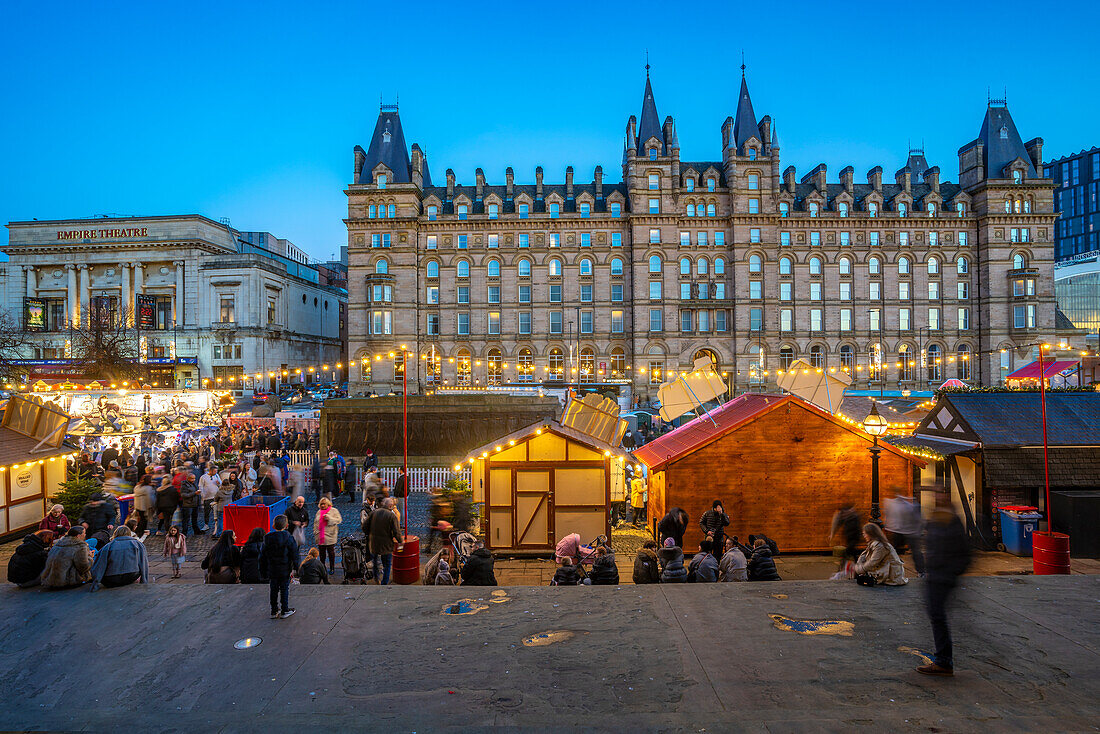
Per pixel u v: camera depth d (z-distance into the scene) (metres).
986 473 16.19
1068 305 107.62
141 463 22.31
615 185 71.62
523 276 67.19
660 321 65.88
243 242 87.75
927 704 6.57
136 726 6.40
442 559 11.96
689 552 16.62
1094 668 7.37
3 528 17.83
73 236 77.94
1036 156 68.00
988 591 9.92
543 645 8.16
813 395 21.39
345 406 29.06
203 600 9.88
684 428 19.91
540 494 16.69
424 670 7.50
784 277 67.25
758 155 65.56
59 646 8.27
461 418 29.08
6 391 43.97
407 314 66.06
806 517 16.80
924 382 67.25
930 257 68.00
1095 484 16.08
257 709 6.68
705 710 6.50
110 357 59.22
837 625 8.67
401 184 66.31
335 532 14.82
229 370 75.56
